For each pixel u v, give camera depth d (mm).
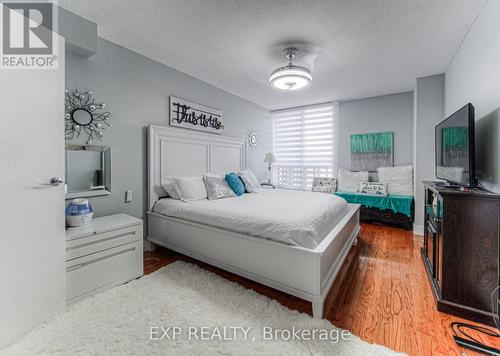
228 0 1767
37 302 1475
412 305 1737
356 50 2512
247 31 2182
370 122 4434
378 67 2971
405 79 3412
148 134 2754
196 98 3418
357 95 4289
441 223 1731
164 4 1818
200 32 2211
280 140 5504
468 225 1604
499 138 1566
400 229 3740
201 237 2287
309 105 5023
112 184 2469
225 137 3871
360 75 3256
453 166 2025
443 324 1534
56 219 1568
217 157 3730
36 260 1466
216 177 3180
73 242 1711
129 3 1807
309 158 5133
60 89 1566
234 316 1589
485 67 1786
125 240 2043
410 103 4066
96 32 2062
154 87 2840
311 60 2768
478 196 1563
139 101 2689
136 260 2123
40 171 1470
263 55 2674
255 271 1911
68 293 1687
